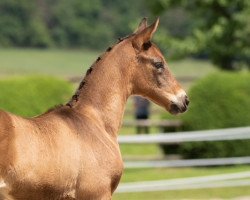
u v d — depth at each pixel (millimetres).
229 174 15312
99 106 7992
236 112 18531
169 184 14008
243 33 27266
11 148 6863
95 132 7797
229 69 29141
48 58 79562
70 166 7340
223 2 26969
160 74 8117
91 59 81812
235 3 27344
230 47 27531
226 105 18562
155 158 18281
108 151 7797
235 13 27859
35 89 17406
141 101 22281
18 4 85000
